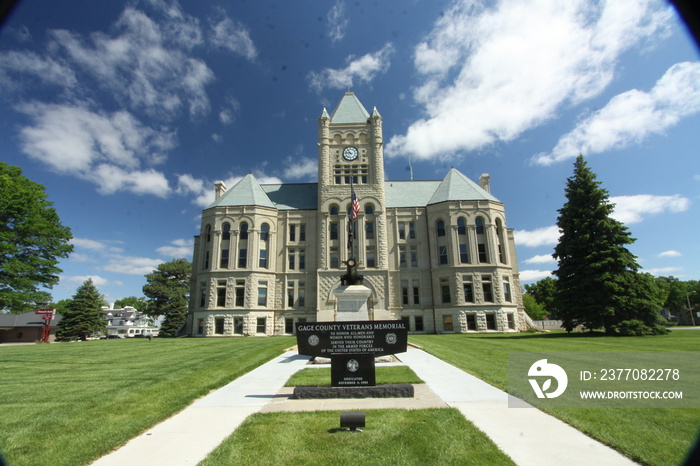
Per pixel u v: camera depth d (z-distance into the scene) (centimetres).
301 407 928
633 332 2998
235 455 637
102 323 6334
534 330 4512
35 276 3675
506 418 807
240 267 4591
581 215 3478
